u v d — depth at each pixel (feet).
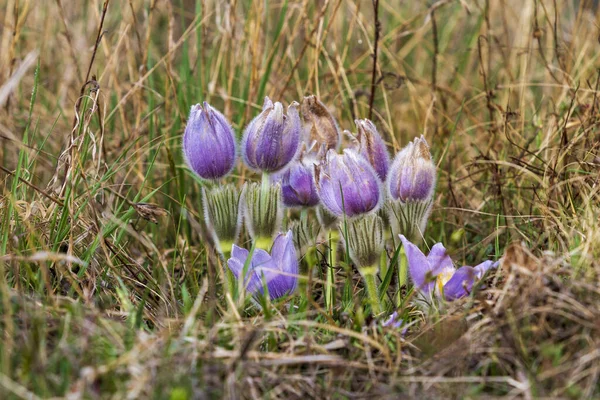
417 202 3.26
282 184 3.33
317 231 3.43
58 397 2.95
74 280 3.27
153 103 3.92
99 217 3.53
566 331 3.06
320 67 4.20
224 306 3.34
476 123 3.99
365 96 4.13
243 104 3.91
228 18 3.93
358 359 3.10
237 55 3.99
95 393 2.94
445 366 3.05
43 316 3.09
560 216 3.43
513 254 3.16
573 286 3.13
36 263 3.34
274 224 3.28
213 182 3.27
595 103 3.68
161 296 3.34
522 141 3.81
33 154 3.46
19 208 3.42
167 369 2.99
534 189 3.52
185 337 3.08
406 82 4.07
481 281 3.16
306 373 3.07
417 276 3.19
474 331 3.11
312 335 3.12
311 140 3.38
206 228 3.30
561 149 3.57
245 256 3.25
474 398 2.97
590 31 4.08
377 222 3.21
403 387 3.02
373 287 3.24
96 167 3.63
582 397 2.94
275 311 3.25
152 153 3.85
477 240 3.63
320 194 3.22
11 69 3.80
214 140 3.23
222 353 3.05
